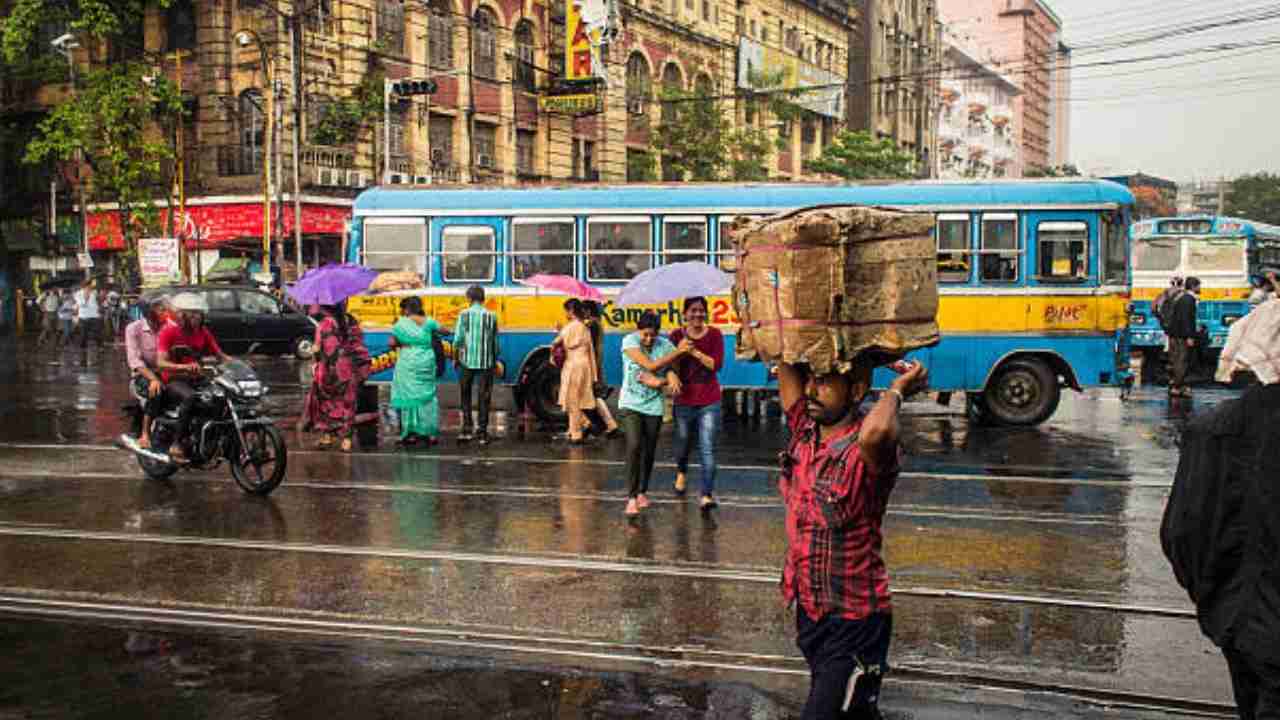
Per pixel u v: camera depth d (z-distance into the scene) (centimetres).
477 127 3619
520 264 1452
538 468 1085
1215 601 298
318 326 1218
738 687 484
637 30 4128
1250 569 289
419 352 1235
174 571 683
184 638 552
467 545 750
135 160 3091
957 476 1037
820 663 319
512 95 3738
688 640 548
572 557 714
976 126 10244
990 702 472
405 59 3334
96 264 3578
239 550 738
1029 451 1208
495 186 1467
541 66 3897
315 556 720
